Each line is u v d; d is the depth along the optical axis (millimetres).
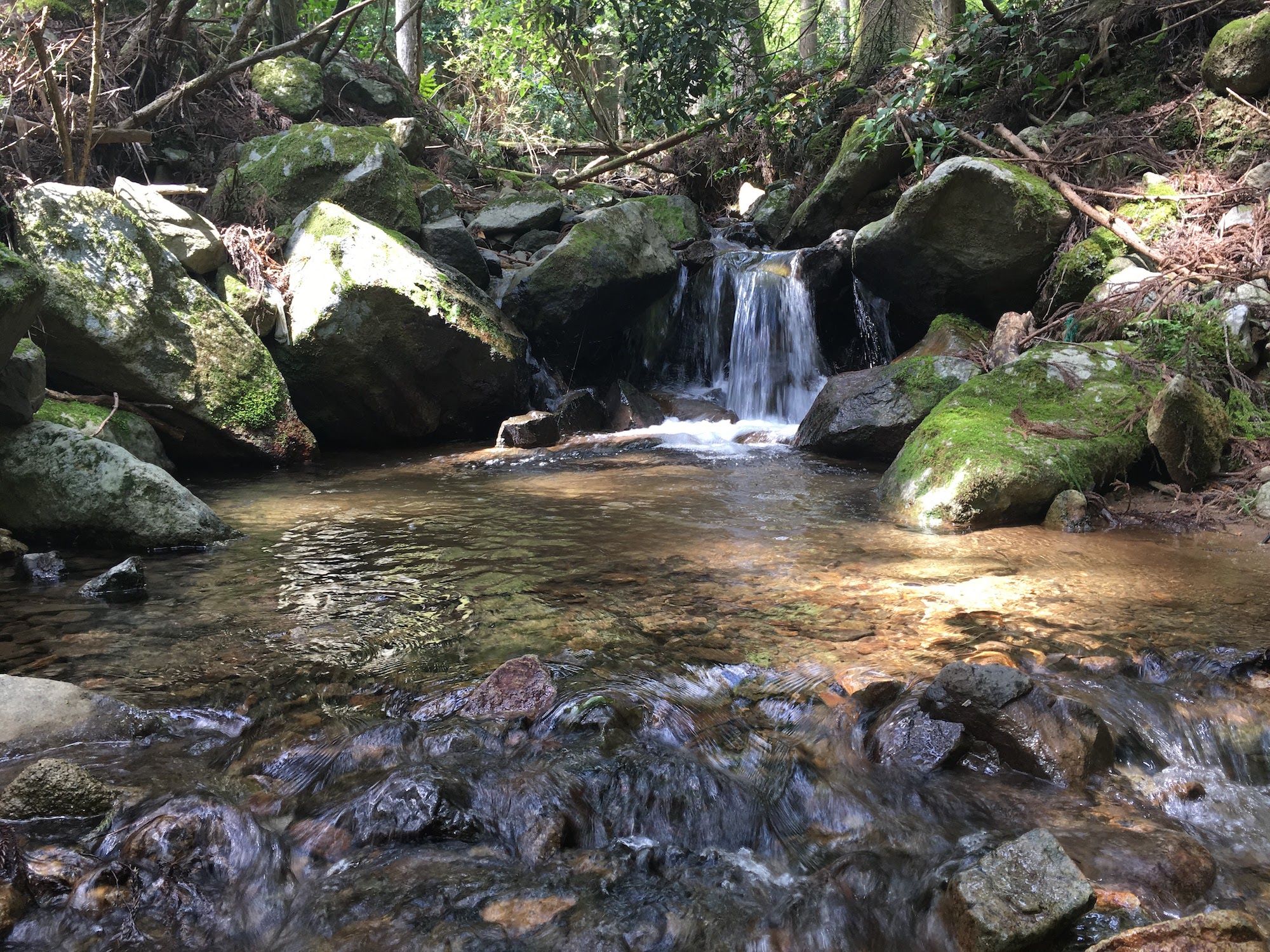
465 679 3387
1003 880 2246
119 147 9430
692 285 11094
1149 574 4582
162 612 4133
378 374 8477
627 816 2697
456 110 17219
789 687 3326
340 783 2793
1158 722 3172
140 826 2525
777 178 13820
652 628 3885
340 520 5898
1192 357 6465
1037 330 7816
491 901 2330
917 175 10055
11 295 4910
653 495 6574
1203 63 8789
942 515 5617
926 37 12578
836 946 2244
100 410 7023
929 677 3361
